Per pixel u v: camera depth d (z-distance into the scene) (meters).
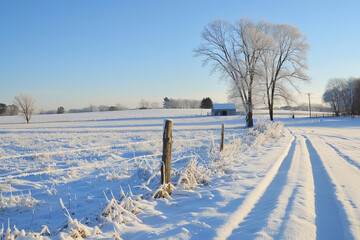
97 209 4.43
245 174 6.79
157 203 4.53
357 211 4.04
